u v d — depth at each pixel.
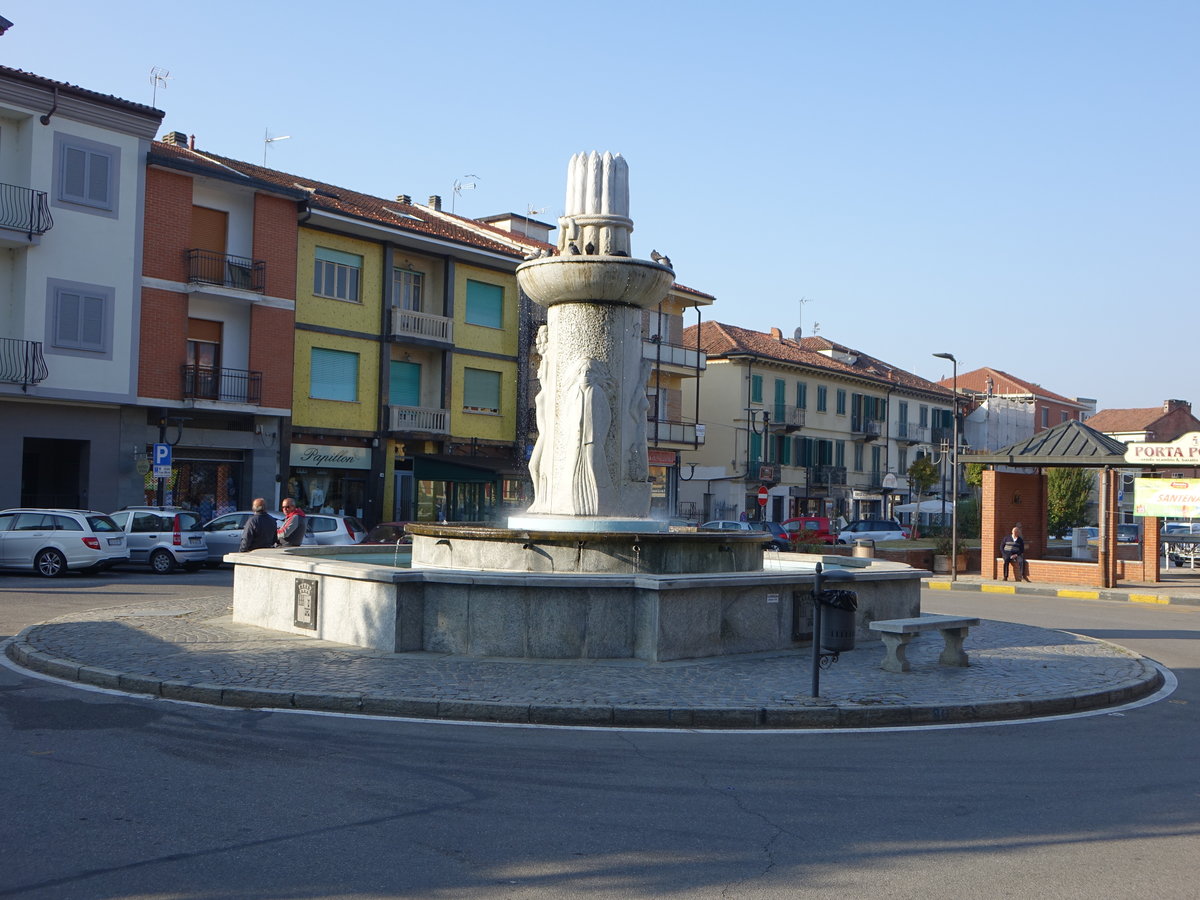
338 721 8.66
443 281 41.53
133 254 31.59
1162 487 28.38
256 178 34.47
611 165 14.03
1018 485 31.73
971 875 5.34
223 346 34.22
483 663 10.82
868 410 69.00
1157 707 10.50
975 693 10.26
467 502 43.69
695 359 53.78
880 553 33.31
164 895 4.82
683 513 56.59
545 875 5.21
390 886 5.00
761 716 9.05
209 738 7.92
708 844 5.76
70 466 31.64
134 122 31.45
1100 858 5.64
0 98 28.80
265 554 13.75
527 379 44.84
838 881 5.21
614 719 8.92
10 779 6.64
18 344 29.11
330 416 37.78
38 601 17.75
